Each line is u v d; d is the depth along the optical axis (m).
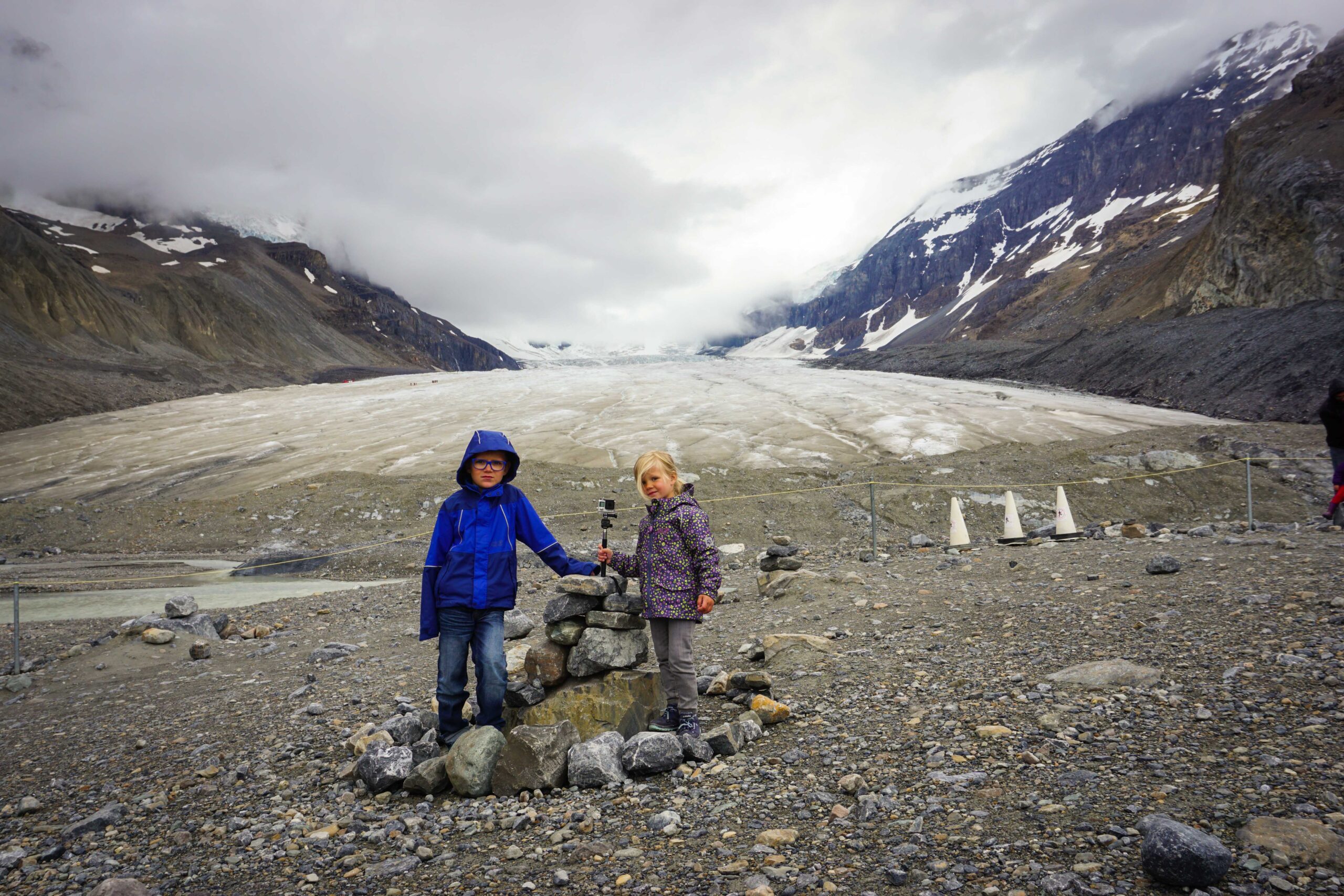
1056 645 5.78
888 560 12.75
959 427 45.69
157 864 3.54
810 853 2.98
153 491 38.69
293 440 52.19
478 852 3.38
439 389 88.12
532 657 4.80
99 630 11.52
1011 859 2.72
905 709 4.77
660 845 3.24
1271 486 25.77
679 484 4.68
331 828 3.78
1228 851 2.39
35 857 3.71
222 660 9.00
